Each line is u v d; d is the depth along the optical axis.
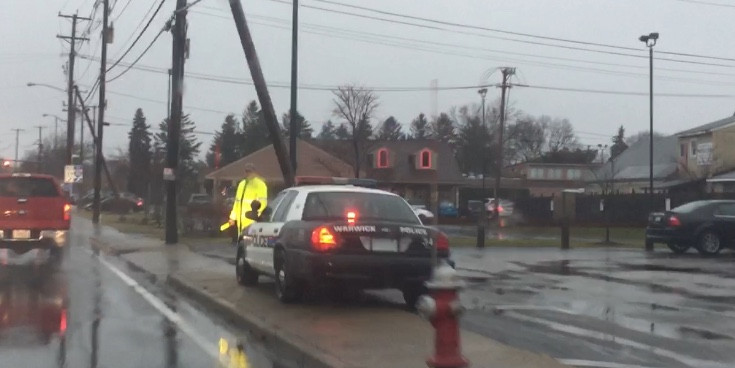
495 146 82.75
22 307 11.77
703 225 22.70
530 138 108.44
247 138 93.56
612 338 9.42
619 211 43.41
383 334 8.94
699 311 11.46
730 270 17.47
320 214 11.22
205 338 9.50
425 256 10.54
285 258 10.95
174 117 24.38
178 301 12.53
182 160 70.12
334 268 10.20
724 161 53.53
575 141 112.50
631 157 70.69
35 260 19.45
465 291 13.53
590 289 13.88
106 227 34.59
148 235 29.05
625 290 13.77
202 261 18.59
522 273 16.59
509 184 81.44
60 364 8.09
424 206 51.97
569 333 9.72
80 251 22.58
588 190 70.44
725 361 8.26
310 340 8.62
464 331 9.23
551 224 43.16
